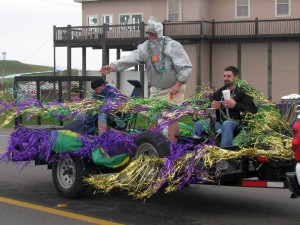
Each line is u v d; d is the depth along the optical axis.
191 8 32.88
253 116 6.98
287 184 5.78
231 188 8.73
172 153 6.60
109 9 35.81
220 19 33.44
